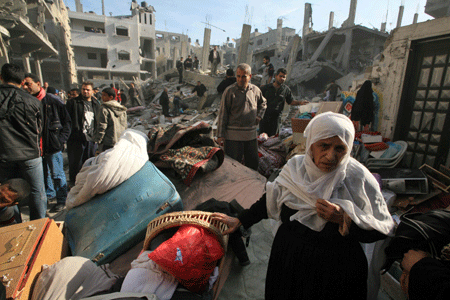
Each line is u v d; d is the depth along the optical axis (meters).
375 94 4.65
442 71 3.85
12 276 1.36
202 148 3.16
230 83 5.66
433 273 0.97
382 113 4.60
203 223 1.70
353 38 24.05
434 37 3.86
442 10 14.66
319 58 21.67
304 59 24.98
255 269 2.23
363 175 1.17
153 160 3.21
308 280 1.21
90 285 1.58
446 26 3.65
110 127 3.90
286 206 1.33
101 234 2.12
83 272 1.61
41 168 2.67
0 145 2.34
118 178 2.35
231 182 3.17
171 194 2.34
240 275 2.17
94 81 29.22
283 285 1.30
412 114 4.29
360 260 1.21
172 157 3.05
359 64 23.00
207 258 1.55
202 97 14.30
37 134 2.56
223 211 2.33
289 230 1.31
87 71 31.09
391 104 4.44
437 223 1.12
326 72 21.05
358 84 5.14
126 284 1.49
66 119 3.41
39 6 12.76
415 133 4.27
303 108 5.79
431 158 4.09
